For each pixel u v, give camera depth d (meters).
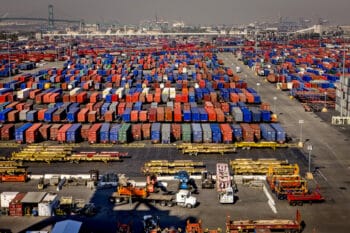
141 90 135.38
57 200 55.56
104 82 162.25
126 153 77.75
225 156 76.56
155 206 56.12
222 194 56.62
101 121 100.56
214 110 101.31
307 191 58.72
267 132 84.38
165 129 86.75
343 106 106.69
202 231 47.59
